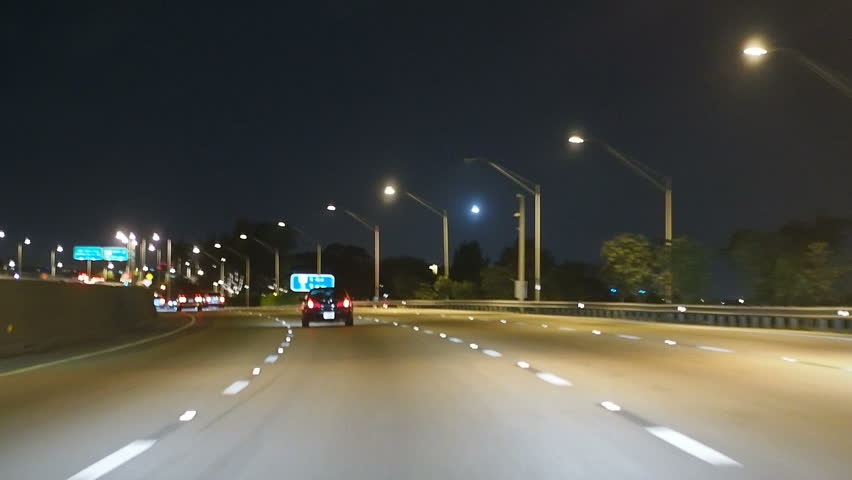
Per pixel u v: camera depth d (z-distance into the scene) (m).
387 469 8.82
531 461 9.12
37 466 9.27
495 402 13.47
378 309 77.88
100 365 21.47
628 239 49.38
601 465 8.90
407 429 11.15
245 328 40.12
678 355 21.53
